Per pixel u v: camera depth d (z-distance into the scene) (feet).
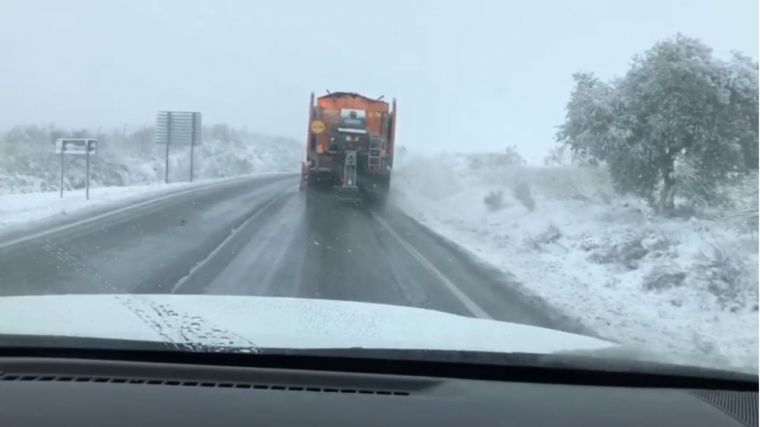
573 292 28.94
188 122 105.70
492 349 11.68
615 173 45.44
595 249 37.09
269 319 13.85
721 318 24.77
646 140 43.83
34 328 11.95
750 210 39.27
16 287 25.62
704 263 30.50
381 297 26.23
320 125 66.64
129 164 111.75
